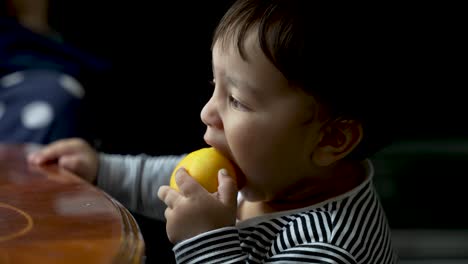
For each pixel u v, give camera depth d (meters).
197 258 0.71
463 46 2.90
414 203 2.97
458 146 3.04
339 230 0.72
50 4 2.28
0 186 0.76
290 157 0.76
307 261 0.70
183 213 0.73
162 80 2.87
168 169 1.07
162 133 2.81
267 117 0.73
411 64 0.86
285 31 0.71
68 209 0.62
